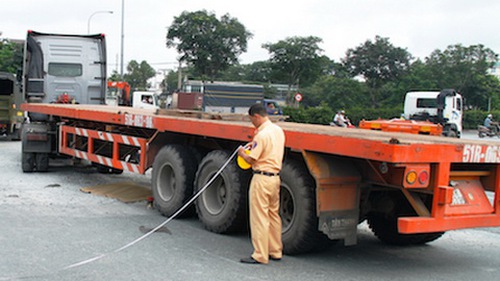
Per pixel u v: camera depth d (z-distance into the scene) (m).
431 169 5.64
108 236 7.12
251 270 5.89
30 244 6.56
